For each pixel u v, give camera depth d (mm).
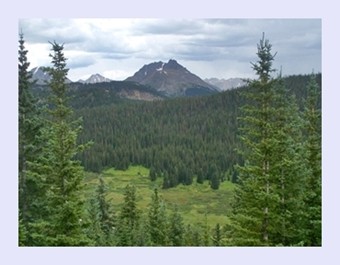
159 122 171500
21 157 28828
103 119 166875
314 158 26359
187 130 164625
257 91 24016
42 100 29500
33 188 28984
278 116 26016
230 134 155875
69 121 26344
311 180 25938
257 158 24484
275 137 24594
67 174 25047
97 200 49844
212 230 55938
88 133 153500
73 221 24734
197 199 108812
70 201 24281
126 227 40969
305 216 25578
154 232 44719
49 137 25719
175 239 47219
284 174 24938
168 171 129125
